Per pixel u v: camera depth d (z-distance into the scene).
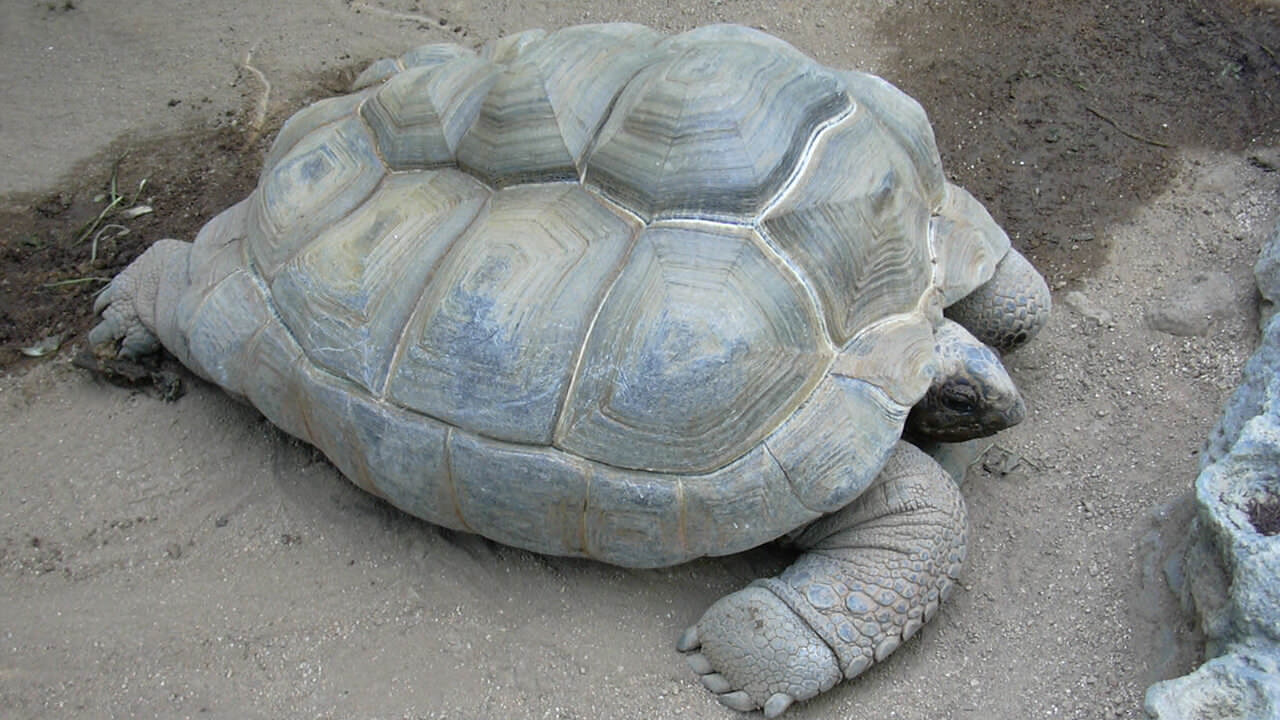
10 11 3.35
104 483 2.46
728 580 2.30
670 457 2.10
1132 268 2.66
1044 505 2.36
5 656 2.26
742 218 2.14
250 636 2.28
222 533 2.40
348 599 2.32
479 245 2.17
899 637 2.16
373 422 2.19
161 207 2.89
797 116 2.19
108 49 3.27
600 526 2.14
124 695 2.23
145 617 2.30
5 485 2.45
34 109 3.11
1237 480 2.09
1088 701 2.14
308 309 2.25
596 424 2.11
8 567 2.36
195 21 3.35
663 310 2.09
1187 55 3.02
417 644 2.27
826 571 2.18
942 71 3.06
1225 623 2.04
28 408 2.56
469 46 3.26
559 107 2.19
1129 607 2.21
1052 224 2.74
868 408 2.14
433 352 2.16
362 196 2.29
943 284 2.29
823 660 2.13
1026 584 2.28
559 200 2.18
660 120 2.14
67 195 2.92
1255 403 2.19
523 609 2.29
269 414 2.32
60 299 2.72
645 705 2.19
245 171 2.97
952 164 2.87
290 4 3.40
